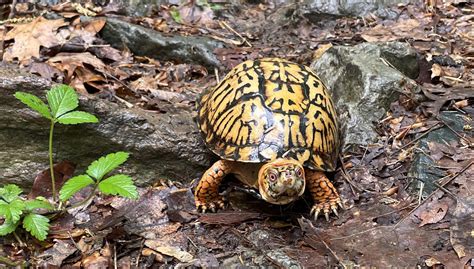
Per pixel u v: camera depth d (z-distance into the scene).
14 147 0.87
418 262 0.78
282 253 0.80
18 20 1.09
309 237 0.81
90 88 0.98
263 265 0.80
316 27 1.21
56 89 0.84
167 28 1.16
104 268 0.80
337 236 0.82
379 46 0.98
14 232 0.82
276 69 0.88
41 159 0.87
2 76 0.86
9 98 0.86
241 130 0.84
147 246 0.82
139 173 0.89
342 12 1.21
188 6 1.23
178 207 0.86
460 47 1.08
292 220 0.84
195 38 1.11
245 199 0.87
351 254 0.80
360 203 0.85
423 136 0.89
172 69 1.07
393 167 0.88
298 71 0.88
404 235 0.81
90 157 0.89
